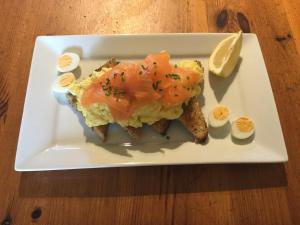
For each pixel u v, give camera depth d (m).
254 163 0.28
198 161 0.27
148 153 0.28
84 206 0.27
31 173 0.28
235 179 0.28
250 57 0.33
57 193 0.27
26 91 0.31
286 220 0.26
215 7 0.39
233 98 0.32
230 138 0.29
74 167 0.27
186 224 0.26
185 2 0.39
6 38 0.36
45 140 0.29
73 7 0.39
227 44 0.33
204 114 0.31
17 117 0.31
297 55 0.35
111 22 0.38
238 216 0.26
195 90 0.30
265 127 0.29
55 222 0.26
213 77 0.33
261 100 0.30
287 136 0.30
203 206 0.27
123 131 0.30
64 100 0.31
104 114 0.29
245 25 0.37
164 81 0.28
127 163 0.27
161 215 0.26
